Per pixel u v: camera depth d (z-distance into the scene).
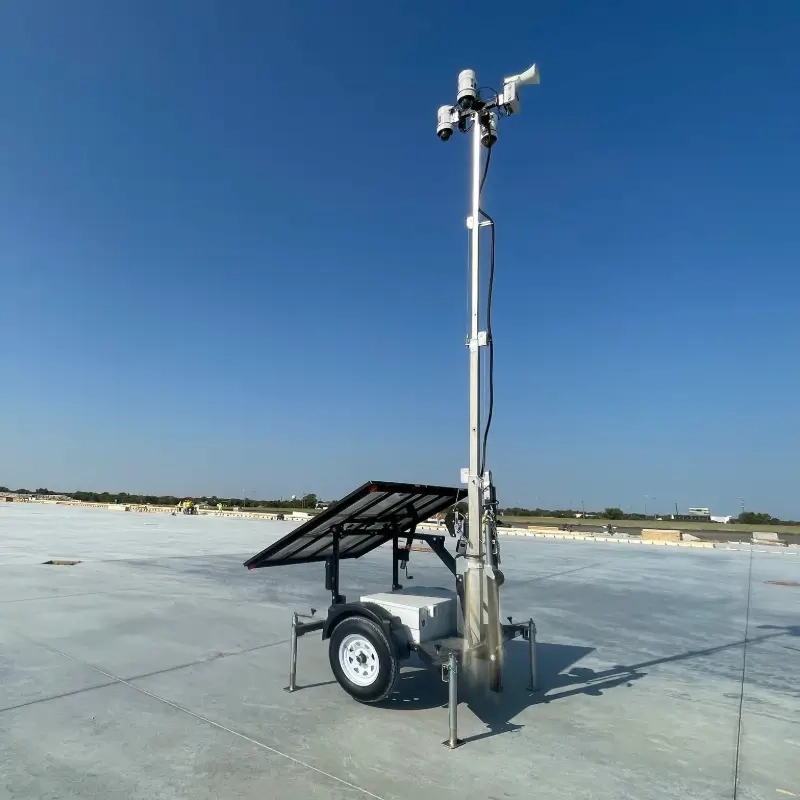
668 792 3.79
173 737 4.45
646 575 14.36
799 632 8.50
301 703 5.21
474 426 5.39
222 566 13.91
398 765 4.06
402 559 6.59
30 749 4.20
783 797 3.76
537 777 3.94
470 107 5.66
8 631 7.41
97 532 23.12
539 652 7.23
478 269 5.59
